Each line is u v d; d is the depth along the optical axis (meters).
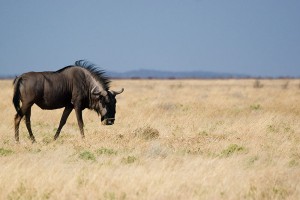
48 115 77.00
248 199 28.81
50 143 49.91
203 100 115.75
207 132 57.84
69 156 42.25
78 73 55.38
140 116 73.19
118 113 79.44
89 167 36.44
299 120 70.12
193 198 28.28
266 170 35.44
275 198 28.84
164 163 37.22
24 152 44.94
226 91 190.00
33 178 32.34
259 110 85.06
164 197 28.36
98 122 71.31
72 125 68.19
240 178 33.03
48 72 54.31
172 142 49.16
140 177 32.34
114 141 50.25
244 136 53.62
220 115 77.56
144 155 42.47
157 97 136.12
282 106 91.75
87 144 48.16
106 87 56.69
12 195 29.03
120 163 38.69
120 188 29.86
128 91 199.12
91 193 29.05
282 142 50.09
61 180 31.80
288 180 33.12
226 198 28.75
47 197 28.75
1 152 43.75
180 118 70.94
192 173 34.06
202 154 43.31
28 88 52.31
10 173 33.56
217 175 33.56
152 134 54.41
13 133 58.66
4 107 88.94
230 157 40.91
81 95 55.44
